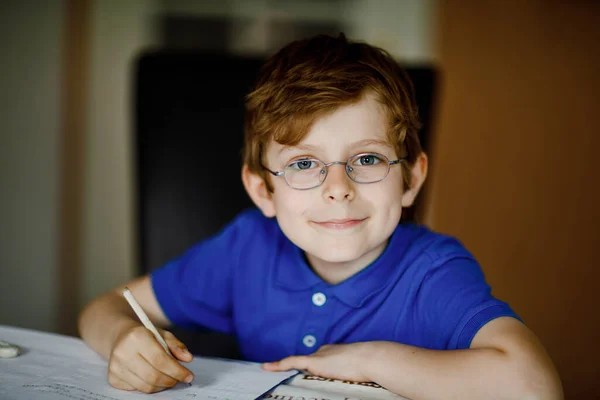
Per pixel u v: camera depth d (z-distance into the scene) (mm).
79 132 2475
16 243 2439
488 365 728
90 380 779
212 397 722
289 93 893
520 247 2488
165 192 1513
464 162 2543
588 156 2535
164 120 1510
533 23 2568
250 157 1008
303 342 979
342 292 964
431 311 906
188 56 1522
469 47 2582
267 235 1083
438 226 2516
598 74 2559
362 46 1000
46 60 2420
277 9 2619
